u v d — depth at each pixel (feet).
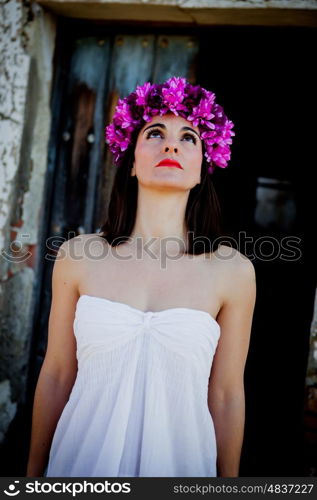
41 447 4.81
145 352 4.26
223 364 4.68
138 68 7.47
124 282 4.57
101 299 4.42
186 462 4.26
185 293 4.50
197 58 7.30
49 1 6.79
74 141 7.72
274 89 10.26
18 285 7.32
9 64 6.90
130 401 4.22
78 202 7.73
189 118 4.61
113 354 4.29
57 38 7.47
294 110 10.39
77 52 7.67
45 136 7.49
